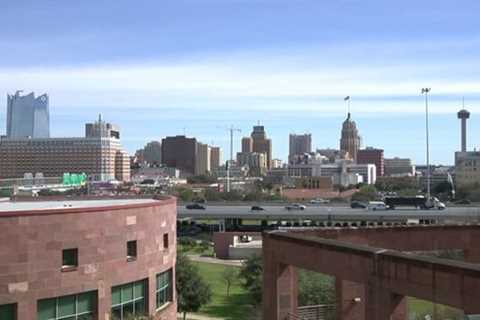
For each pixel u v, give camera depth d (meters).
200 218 168.75
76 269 39.47
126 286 43.78
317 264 27.61
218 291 93.31
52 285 38.19
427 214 148.38
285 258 29.64
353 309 29.69
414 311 52.44
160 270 47.50
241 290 94.00
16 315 36.72
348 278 25.91
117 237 42.38
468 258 34.00
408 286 23.17
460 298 21.27
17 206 53.38
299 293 50.03
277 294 30.27
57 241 38.44
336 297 29.77
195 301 74.44
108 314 41.53
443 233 33.72
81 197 64.88
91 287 40.34
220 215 167.38
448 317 46.12
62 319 39.06
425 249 33.41
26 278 37.03
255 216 165.38
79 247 39.66
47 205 54.28
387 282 24.02
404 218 150.75
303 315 35.00
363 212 155.38
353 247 25.64
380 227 32.81
